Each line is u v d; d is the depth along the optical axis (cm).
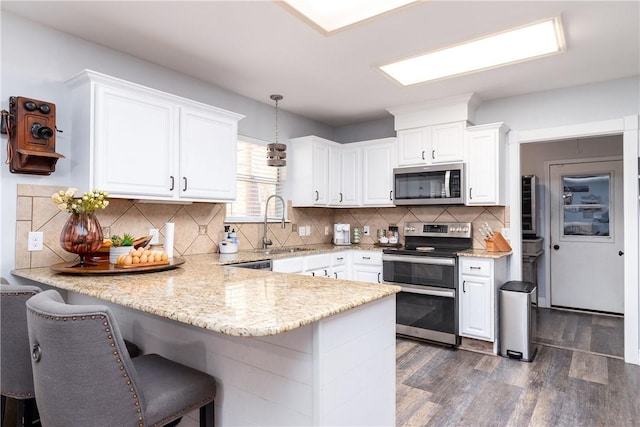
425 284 357
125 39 255
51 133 224
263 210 401
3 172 219
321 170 424
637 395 247
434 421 217
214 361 155
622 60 285
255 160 390
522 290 313
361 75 317
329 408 129
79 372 113
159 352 176
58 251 239
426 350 335
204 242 332
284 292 155
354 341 143
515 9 217
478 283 332
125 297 147
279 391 134
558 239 496
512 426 212
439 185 381
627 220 309
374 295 149
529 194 495
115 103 237
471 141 366
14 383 154
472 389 257
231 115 307
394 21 230
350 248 415
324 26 236
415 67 300
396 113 410
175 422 151
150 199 258
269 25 237
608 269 466
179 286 169
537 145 511
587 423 214
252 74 315
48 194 235
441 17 225
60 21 232
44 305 117
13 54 223
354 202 443
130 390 118
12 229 221
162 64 295
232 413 148
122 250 225
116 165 236
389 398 166
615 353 325
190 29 242
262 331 105
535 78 322
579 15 223
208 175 291
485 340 329
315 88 349
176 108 271
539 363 304
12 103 218
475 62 289
